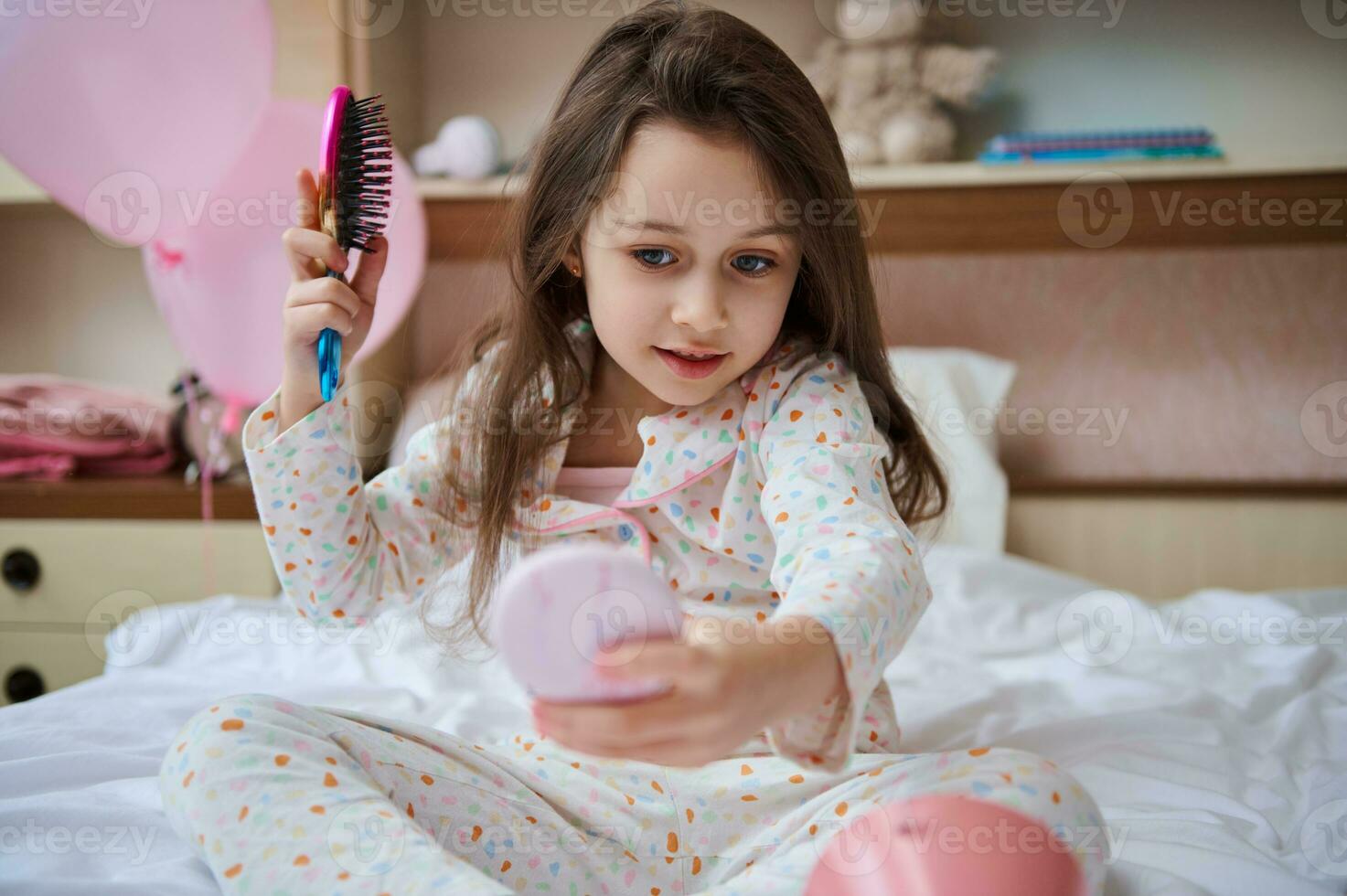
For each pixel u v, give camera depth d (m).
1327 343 2.18
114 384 2.42
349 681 1.27
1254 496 2.06
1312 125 2.14
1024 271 2.23
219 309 1.59
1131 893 0.68
